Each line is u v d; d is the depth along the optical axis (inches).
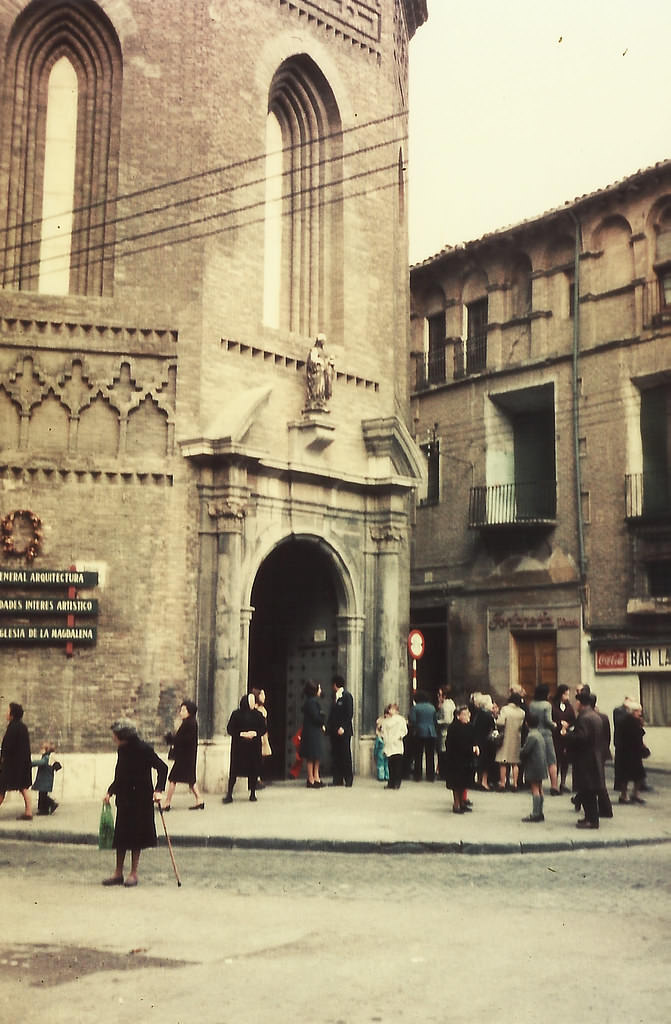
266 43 895.1
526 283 1365.7
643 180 1211.2
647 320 1221.1
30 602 768.3
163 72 844.0
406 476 973.2
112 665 780.0
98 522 793.6
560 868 493.7
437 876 475.2
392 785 816.3
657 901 411.2
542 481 1334.9
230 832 579.8
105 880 454.3
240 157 865.5
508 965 311.9
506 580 1342.3
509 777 822.5
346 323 942.4
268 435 866.1
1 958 325.4
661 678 1183.6
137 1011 270.8
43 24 841.5
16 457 784.3
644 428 1230.3
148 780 462.3
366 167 978.7
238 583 808.9
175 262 830.5
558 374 1306.6
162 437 813.2
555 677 1283.2
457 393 1429.6
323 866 503.5
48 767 679.1
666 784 941.8
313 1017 263.9
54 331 806.5
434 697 1446.9
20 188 828.0
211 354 829.8
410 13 1147.3
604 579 1238.3
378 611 933.2
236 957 324.8
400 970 307.7
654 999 276.5
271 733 963.3
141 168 833.5
